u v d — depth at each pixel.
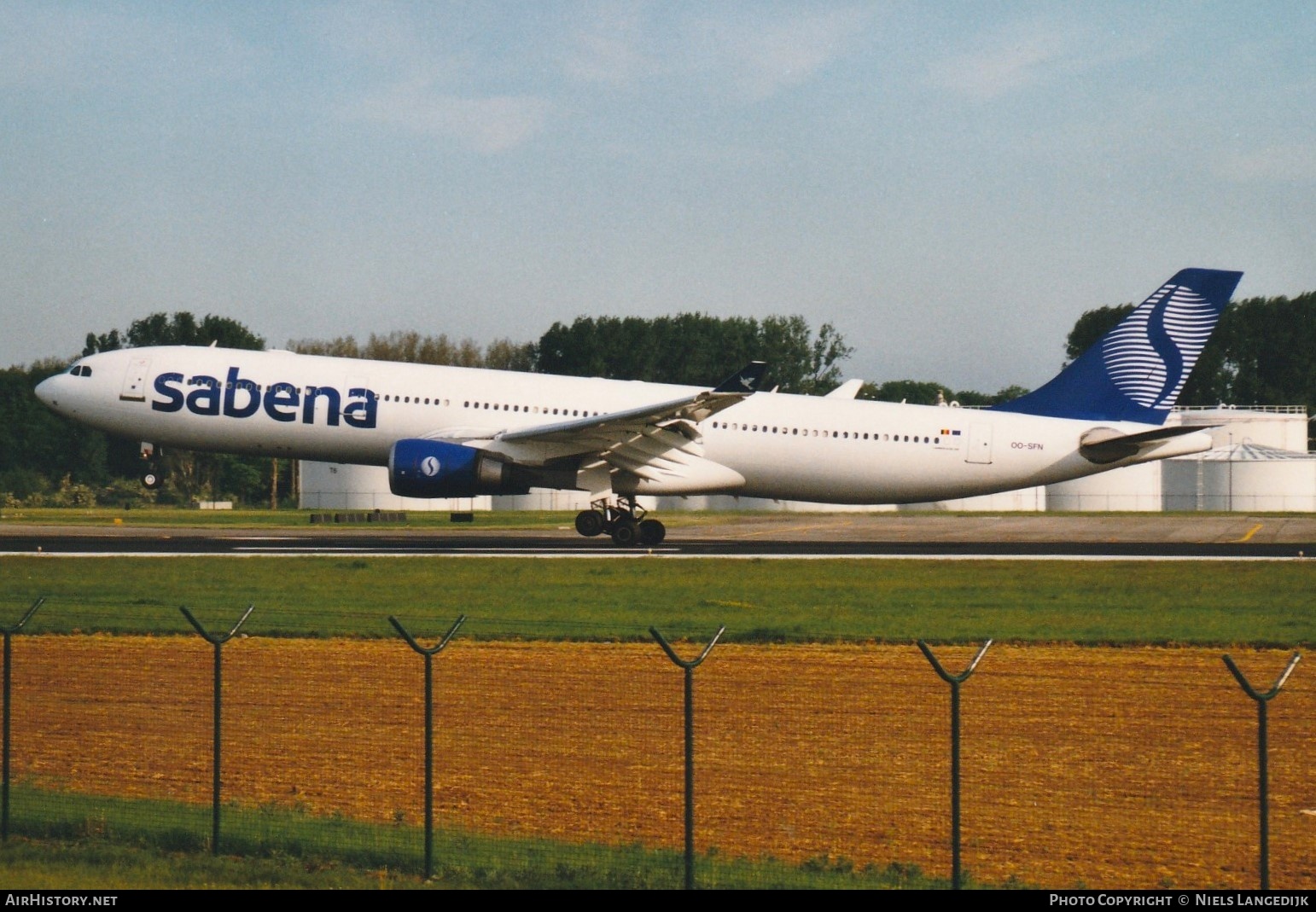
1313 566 149.38
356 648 92.12
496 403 174.38
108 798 55.47
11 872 45.69
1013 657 89.19
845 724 68.31
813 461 176.38
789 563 151.00
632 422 162.50
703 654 43.84
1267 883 43.19
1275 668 85.38
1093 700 74.38
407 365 179.12
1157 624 104.56
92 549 167.88
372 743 64.56
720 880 45.09
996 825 51.69
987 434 178.00
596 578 133.50
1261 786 42.53
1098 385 181.88
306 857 48.16
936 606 114.88
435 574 136.75
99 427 178.00
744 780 58.00
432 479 162.25
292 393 174.12
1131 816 52.91
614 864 47.00
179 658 87.56
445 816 53.12
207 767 60.38
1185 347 179.75
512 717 70.00
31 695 75.62
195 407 174.50
